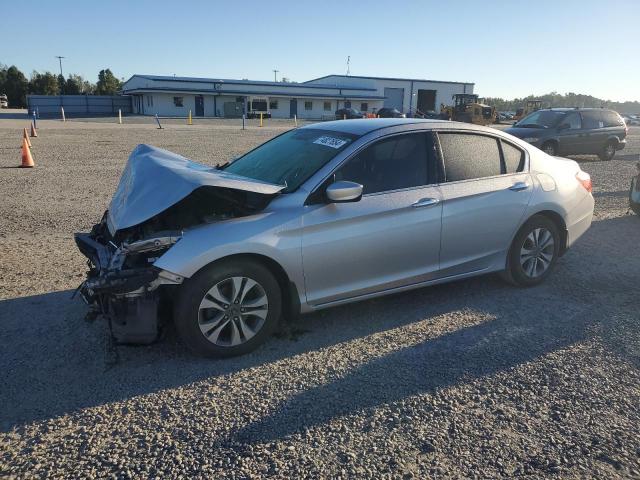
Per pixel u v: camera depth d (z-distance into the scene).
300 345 4.01
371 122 4.71
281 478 2.62
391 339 4.12
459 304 4.82
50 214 8.04
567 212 5.29
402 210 4.26
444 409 3.21
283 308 4.07
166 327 3.85
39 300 4.71
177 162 4.61
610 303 4.89
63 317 4.37
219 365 3.70
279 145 4.93
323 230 3.94
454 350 3.95
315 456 2.78
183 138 23.94
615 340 4.14
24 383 3.41
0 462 2.70
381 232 4.16
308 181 4.03
